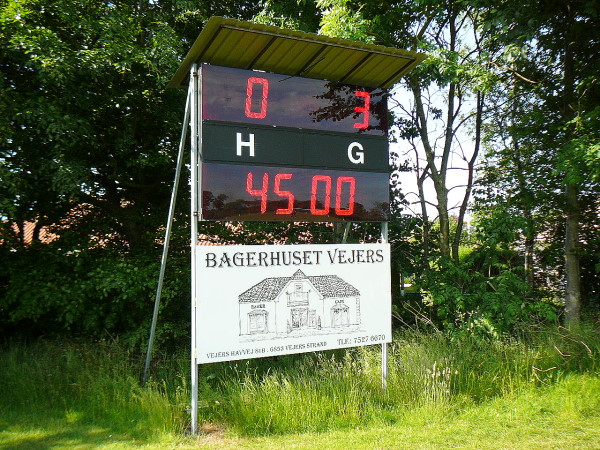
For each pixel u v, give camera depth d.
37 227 8.60
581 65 8.41
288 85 5.41
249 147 5.14
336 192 5.54
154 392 5.42
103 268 7.70
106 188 8.83
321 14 9.09
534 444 4.34
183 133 5.46
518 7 7.20
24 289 7.17
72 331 7.97
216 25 4.63
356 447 4.34
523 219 7.89
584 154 6.73
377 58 5.47
